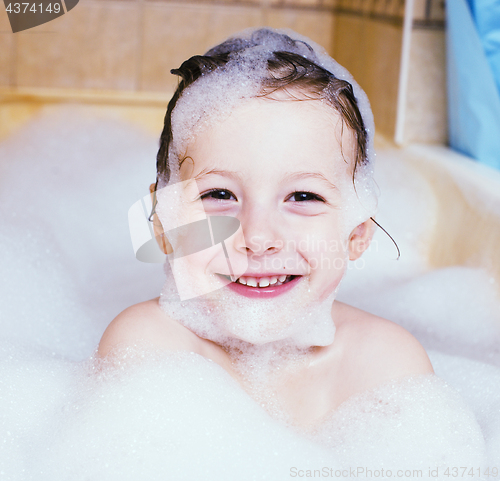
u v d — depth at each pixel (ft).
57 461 2.43
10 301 4.17
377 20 6.21
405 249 5.11
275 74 2.71
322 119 2.62
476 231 4.55
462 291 4.41
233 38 3.51
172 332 2.74
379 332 2.89
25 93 6.66
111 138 6.53
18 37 7.07
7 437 2.59
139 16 7.20
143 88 7.36
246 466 2.39
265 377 2.85
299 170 2.53
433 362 3.59
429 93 5.67
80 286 4.73
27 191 5.76
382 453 2.56
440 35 5.57
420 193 5.27
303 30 7.48
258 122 2.56
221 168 2.56
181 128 2.73
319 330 2.81
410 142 5.74
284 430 2.60
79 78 7.25
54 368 3.03
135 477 2.33
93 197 5.82
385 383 2.75
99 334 4.09
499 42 4.84
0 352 3.18
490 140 5.02
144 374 2.59
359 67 6.76
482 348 4.13
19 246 4.83
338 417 2.73
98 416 2.51
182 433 2.45
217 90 2.67
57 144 6.37
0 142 6.25
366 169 2.95
